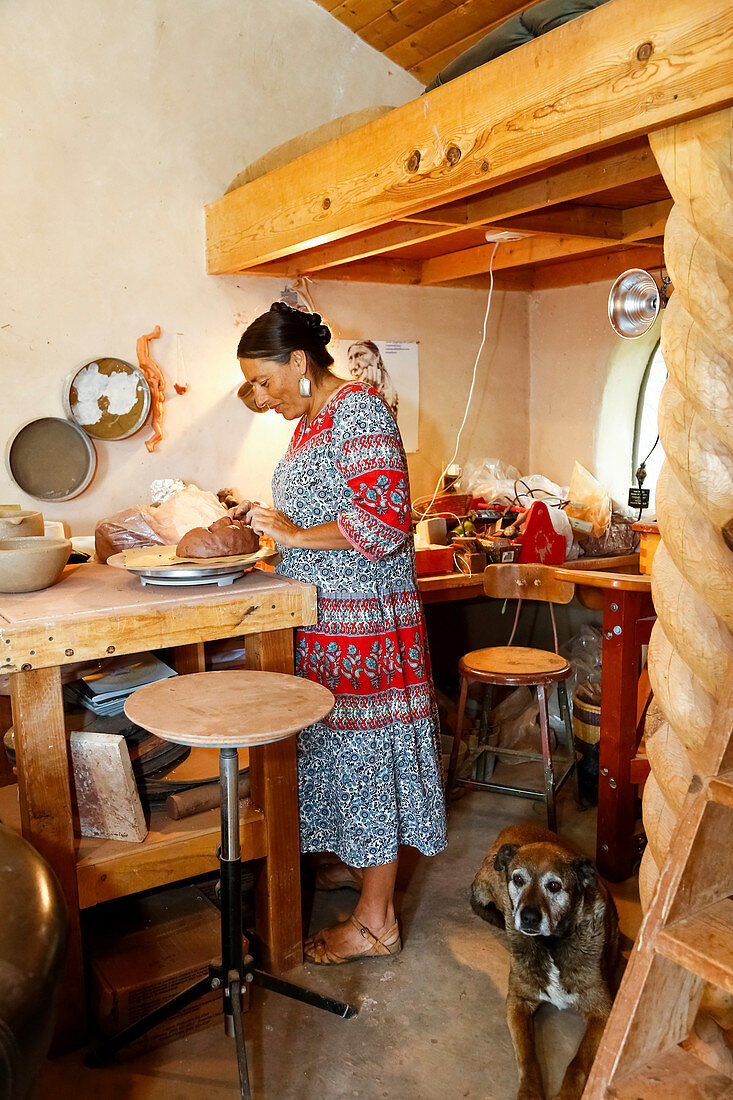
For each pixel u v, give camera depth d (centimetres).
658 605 189
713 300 167
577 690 349
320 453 233
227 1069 208
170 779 238
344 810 238
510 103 198
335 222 267
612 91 174
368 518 223
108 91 320
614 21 172
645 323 323
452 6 341
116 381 331
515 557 374
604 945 213
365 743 234
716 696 183
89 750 212
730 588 176
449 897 281
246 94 350
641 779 286
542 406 453
